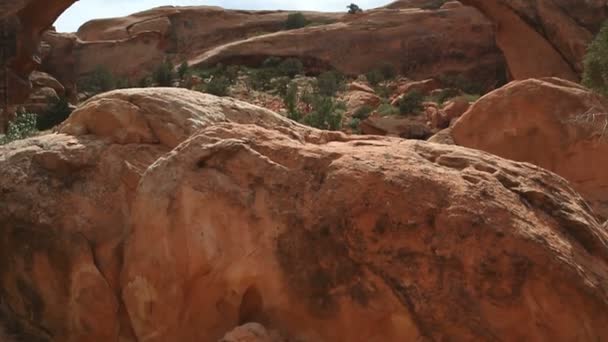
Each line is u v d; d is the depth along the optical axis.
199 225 5.25
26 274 6.16
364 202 4.96
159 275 5.37
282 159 5.37
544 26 32.22
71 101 41.47
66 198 6.14
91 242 5.98
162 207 5.34
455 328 4.70
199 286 5.32
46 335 6.18
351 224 4.97
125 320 5.90
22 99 32.06
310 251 5.06
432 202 4.87
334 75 42.16
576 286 4.54
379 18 46.78
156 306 5.42
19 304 6.31
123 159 6.28
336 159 5.25
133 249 5.52
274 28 52.97
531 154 12.48
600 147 11.95
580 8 31.86
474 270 4.68
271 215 5.16
